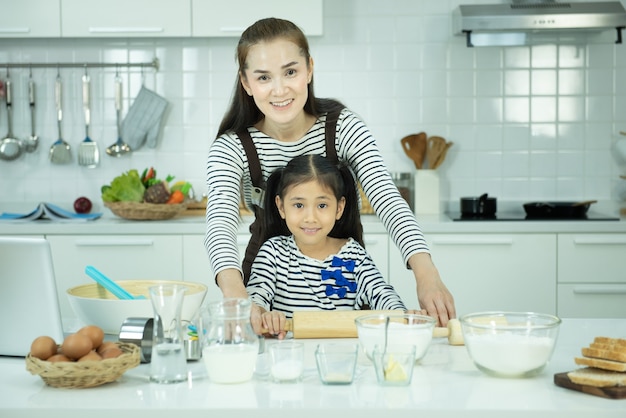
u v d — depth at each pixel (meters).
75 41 4.32
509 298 3.79
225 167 2.29
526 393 1.50
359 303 2.28
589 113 4.29
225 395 1.50
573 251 3.77
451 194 4.32
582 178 4.30
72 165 4.36
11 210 4.36
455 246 3.78
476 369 1.68
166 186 3.94
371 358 1.71
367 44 4.29
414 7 4.27
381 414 1.41
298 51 2.12
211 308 1.61
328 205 2.22
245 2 3.95
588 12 3.91
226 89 4.32
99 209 4.35
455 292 3.80
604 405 1.42
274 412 1.42
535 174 4.31
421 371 1.67
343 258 2.29
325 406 1.43
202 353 1.70
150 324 1.78
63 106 4.36
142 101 4.30
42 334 1.81
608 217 3.92
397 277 3.80
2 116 4.36
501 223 3.77
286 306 2.26
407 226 2.17
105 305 1.95
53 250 3.81
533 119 4.29
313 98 2.29
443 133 4.31
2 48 4.32
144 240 3.79
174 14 3.96
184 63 4.32
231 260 2.09
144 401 1.47
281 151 2.32
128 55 4.32
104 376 1.55
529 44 4.08
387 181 2.28
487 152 4.31
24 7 3.96
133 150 4.34
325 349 1.59
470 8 3.99
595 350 1.59
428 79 4.29
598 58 4.26
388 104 4.30
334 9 4.27
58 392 1.54
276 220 2.35
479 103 4.29
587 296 3.78
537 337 1.59
